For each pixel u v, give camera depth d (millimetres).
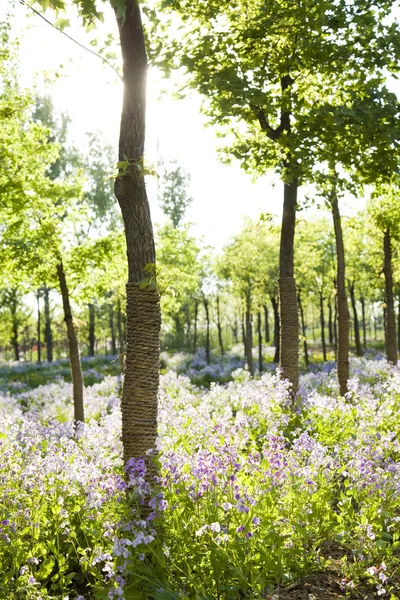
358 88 10633
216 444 6773
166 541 5707
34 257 15086
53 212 15141
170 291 6727
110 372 37125
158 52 10820
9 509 6676
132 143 6695
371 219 21312
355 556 6012
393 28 10422
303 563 5836
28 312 55719
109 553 5613
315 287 40062
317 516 6332
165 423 10266
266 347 49156
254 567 5441
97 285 16578
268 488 6246
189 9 11227
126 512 5785
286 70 11609
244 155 12898
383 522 6523
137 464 5953
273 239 30625
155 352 6609
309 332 78188
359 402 13641
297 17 10094
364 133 9438
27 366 42656
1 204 13773
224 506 5496
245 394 12398
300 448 7121
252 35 11039
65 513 6441
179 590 5305
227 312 62188
